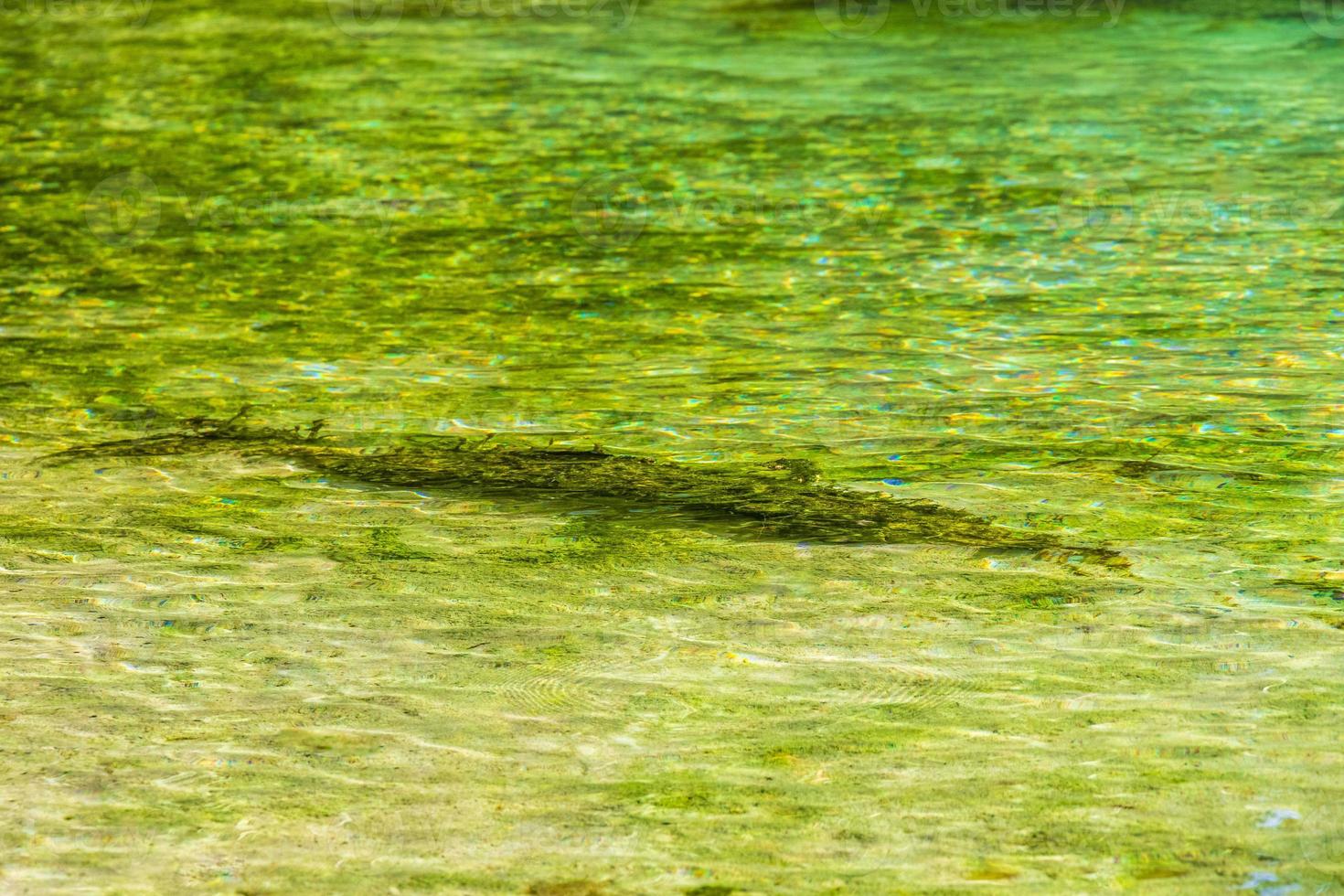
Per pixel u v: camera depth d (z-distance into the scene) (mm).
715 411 7566
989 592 5602
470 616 5523
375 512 6523
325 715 4785
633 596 5664
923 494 6543
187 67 15445
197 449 7266
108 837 4086
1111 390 7617
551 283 9586
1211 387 7594
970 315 8758
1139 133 12344
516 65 15289
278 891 3816
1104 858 3873
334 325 8984
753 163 11953
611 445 7195
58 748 4582
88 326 9031
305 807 4227
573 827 4102
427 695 4918
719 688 4918
